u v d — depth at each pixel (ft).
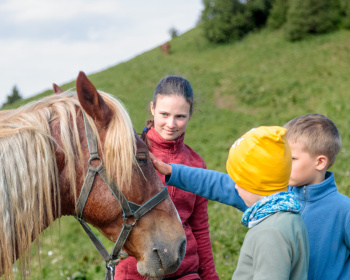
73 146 7.22
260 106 75.97
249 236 6.74
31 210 6.87
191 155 9.89
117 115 7.33
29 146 6.91
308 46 113.80
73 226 28.96
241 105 77.97
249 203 7.08
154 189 7.66
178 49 136.87
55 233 27.84
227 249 18.15
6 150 6.82
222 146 50.70
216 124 66.95
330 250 7.70
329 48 108.99
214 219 22.70
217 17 136.98
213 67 110.42
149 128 9.73
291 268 6.56
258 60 109.50
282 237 6.34
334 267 7.70
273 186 6.72
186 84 9.22
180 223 7.98
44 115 7.28
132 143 7.34
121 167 7.20
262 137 6.62
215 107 77.77
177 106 8.95
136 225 7.55
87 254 22.40
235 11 138.31
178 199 9.21
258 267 6.34
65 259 22.26
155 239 7.56
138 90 96.43
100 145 7.21
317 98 74.64
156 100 9.21
